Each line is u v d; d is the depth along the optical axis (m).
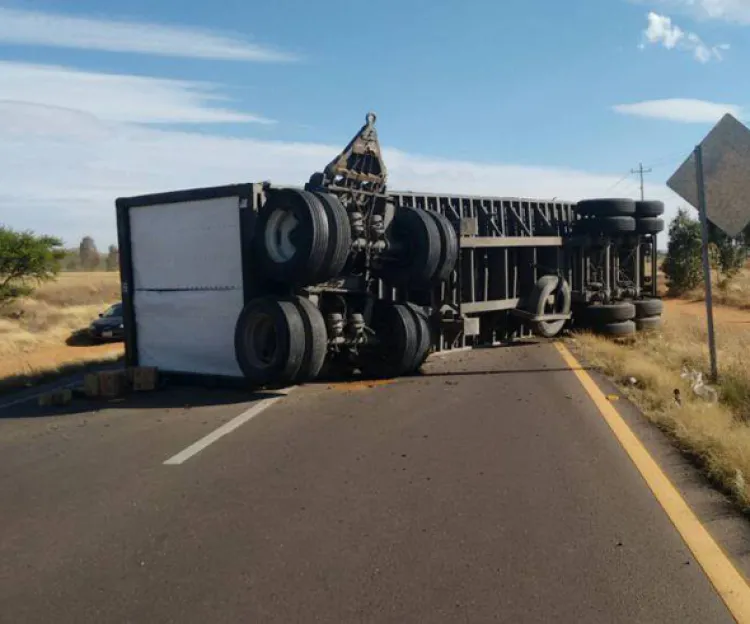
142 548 5.19
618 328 19.22
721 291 39.19
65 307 42.19
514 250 18.56
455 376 13.04
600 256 20.59
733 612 4.07
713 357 11.24
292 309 11.30
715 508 5.77
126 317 13.68
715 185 11.06
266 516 5.77
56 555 5.11
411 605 4.20
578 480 6.53
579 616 4.04
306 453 7.72
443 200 16.91
